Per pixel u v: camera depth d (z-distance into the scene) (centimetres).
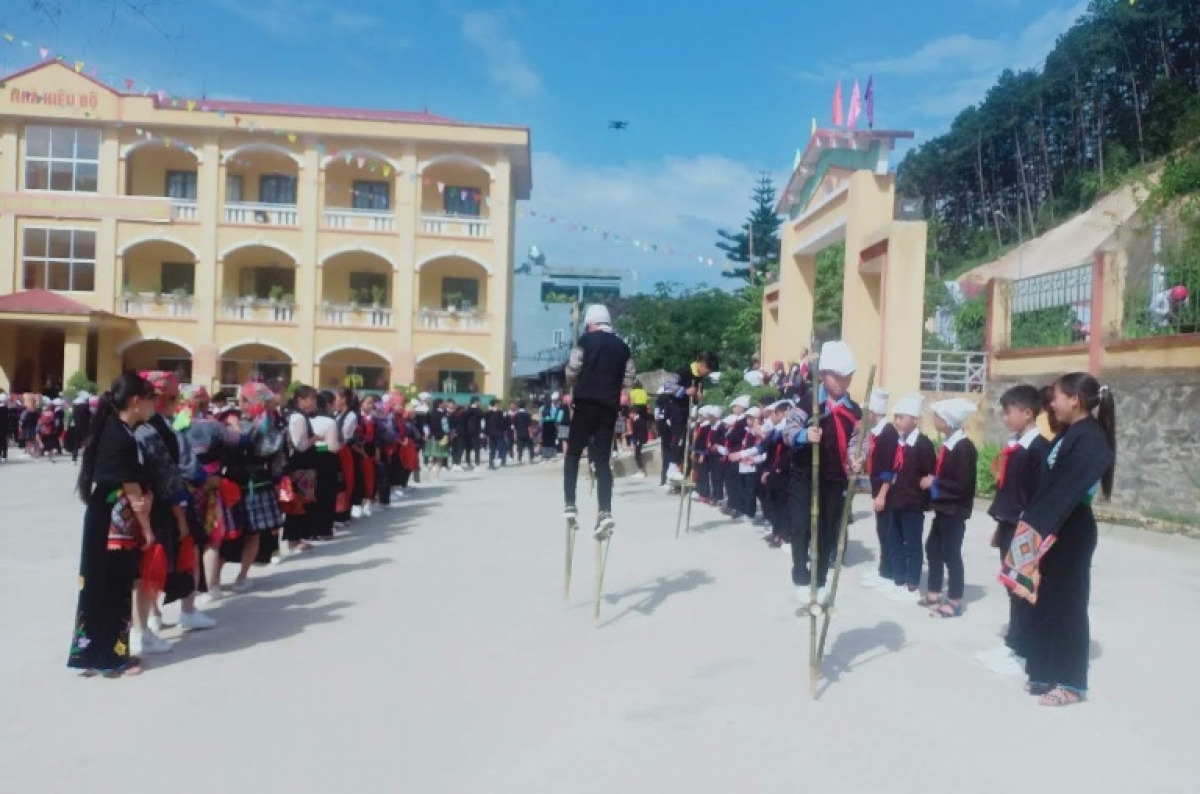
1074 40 6112
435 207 3853
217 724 550
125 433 641
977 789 469
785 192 2473
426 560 1070
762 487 1291
